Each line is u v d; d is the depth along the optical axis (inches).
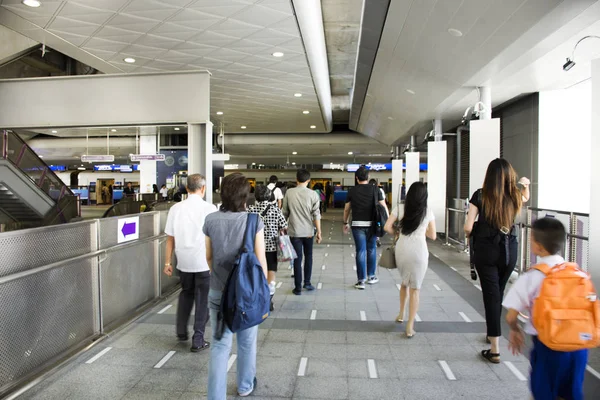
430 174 438.9
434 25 251.4
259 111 619.8
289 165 1585.9
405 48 310.3
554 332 77.7
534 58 258.4
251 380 120.4
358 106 617.6
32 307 128.9
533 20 201.8
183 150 681.0
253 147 996.6
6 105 343.9
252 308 101.7
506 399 118.0
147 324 185.0
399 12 257.6
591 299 78.2
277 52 343.6
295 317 194.7
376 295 234.8
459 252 393.7
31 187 470.9
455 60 287.0
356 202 248.8
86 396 119.7
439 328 178.2
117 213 581.0
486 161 291.6
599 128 110.7
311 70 397.7
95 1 247.4
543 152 365.1
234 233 109.7
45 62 520.1
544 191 365.7
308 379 130.7
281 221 199.2
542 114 361.7
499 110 451.8
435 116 481.4
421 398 118.7
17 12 263.7
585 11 189.9
